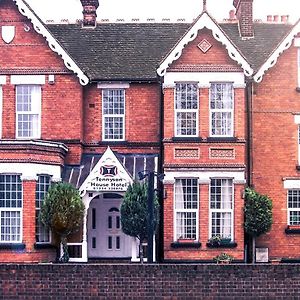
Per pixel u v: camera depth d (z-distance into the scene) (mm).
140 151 34312
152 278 25938
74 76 33938
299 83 34312
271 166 34094
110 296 25875
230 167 32719
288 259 33562
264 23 37844
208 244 32469
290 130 34219
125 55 35906
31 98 34031
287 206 34000
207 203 32625
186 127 33094
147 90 34625
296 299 25781
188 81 33031
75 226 30906
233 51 32844
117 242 34562
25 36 34031
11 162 31391
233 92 33094
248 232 32562
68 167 33688
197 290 25906
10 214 31531
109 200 34719
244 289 25859
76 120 33906
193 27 32844
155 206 30688
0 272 25969
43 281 25969
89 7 37844
